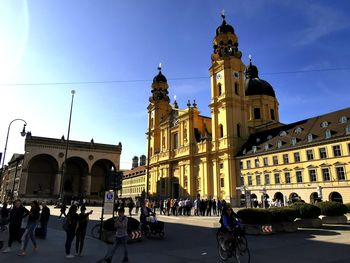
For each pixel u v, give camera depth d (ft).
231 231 38.93
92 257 40.81
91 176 321.52
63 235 63.72
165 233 71.31
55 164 297.53
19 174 326.85
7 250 43.29
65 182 303.07
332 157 149.79
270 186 175.63
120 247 50.47
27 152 281.13
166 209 154.10
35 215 44.11
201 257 41.88
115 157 319.06
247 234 66.23
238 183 195.31
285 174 169.78
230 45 225.56
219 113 216.95
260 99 257.55
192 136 234.79
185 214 144.56
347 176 142.61
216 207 152.15
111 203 59.41
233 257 40.86
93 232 65.82
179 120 251.39
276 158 175.94
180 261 39.06
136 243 55.83
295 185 163.43
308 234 64.85
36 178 294.05
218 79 223.10
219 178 206.39
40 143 287.48
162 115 294.46
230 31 228.84
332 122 162.20
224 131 207.72
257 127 247.70
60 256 40.96
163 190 258.98
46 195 284.00
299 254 42.50
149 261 38.93
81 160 311.88
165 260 39.65
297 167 164.14
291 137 176.65
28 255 41.27
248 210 68.03
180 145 246.88
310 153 160.25
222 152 205.87
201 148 223.51
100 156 311.68
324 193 150.10
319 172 154.20
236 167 199.11
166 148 265.95
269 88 266.77
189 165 230.48
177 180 246.68
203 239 61.00
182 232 73.20
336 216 84.94
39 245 49.93
